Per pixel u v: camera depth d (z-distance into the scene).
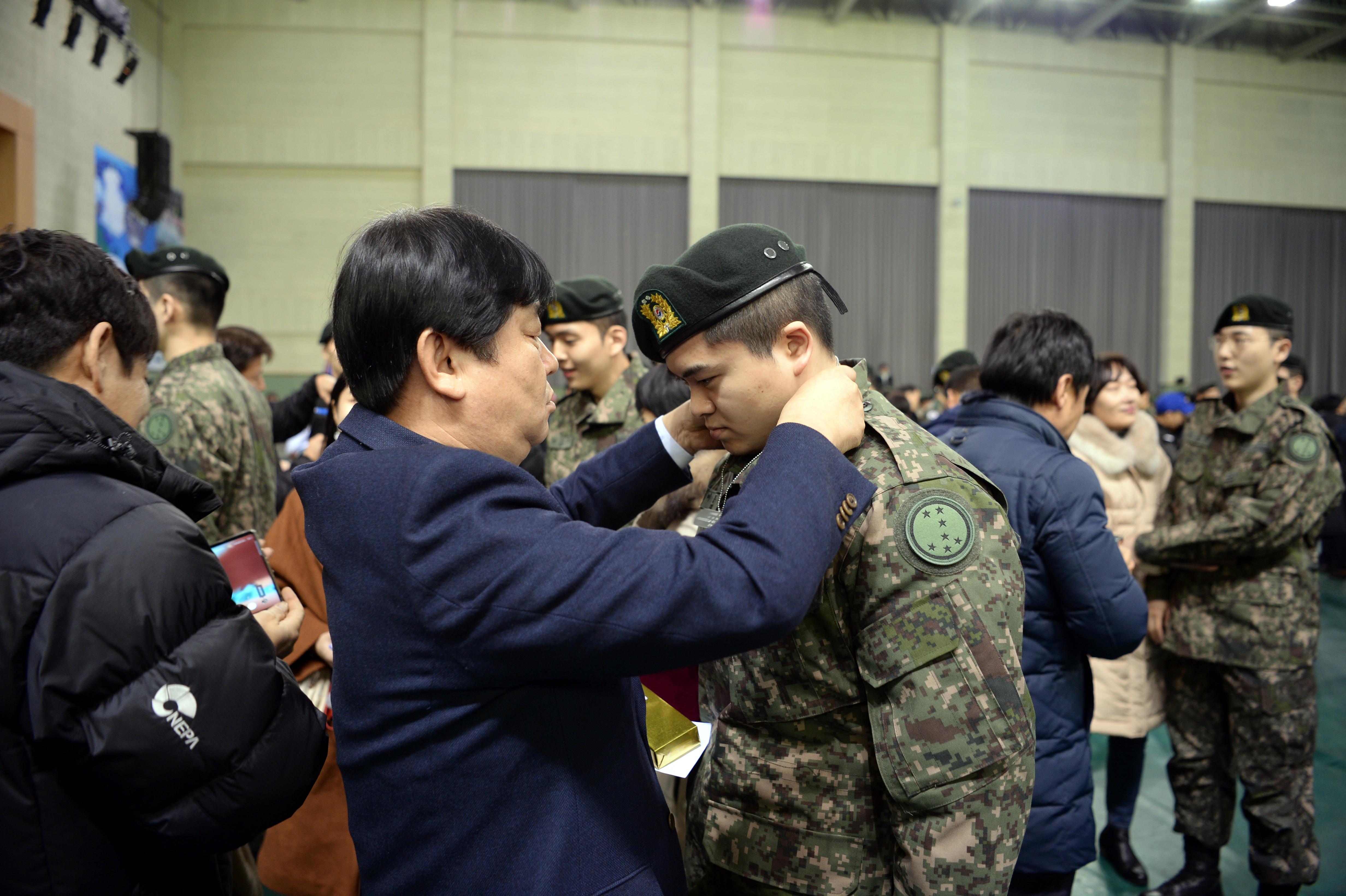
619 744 0.70
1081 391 1.45
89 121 7.31
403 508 0.61
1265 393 1.84
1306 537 1.80
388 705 0.64
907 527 0.78
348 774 0.67
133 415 0.87
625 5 10.64
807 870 0.85
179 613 0.68
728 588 0.58
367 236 0.67
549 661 0.60
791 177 11.09
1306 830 1.75
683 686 1.28
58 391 0.71
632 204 10.86
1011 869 0.76
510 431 0.69
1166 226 11.83
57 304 0.77
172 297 1.84
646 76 10.74
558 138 10.58
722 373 0.81
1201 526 1.77
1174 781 1.94
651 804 0.73
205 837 0.69
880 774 0.80
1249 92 11.98
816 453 0.66
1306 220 12.38
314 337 10.26
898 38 11.21
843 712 0.85
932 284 11.58
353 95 10.27
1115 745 2.05
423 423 0.68
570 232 10.77
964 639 0.76
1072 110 11.62
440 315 0.64
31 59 6.34
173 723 0.65
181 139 9.95
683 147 10.77
